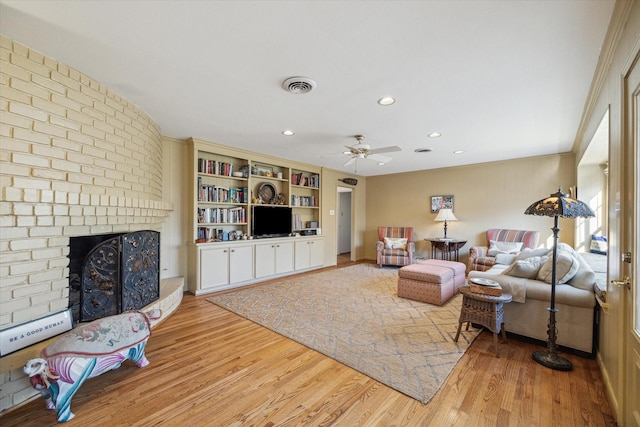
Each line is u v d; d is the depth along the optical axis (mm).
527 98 2535
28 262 1781
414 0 1402
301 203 5848
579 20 1534
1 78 1648
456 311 3314
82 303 2297
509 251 4648
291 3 1425
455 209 5941
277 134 3723
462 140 3928
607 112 2029
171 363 2150
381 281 4809
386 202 7047
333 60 1957
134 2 1416
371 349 2379
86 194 2043
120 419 1566
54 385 1546
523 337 2580
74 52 1862
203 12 1491
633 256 1375
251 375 2000
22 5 1428
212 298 3793
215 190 4340
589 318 2215
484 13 1489
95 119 2260
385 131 3537
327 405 1687
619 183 1576
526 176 5090
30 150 1789
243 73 2141
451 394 1788
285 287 4383
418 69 2059
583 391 1811
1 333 1612
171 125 3389
